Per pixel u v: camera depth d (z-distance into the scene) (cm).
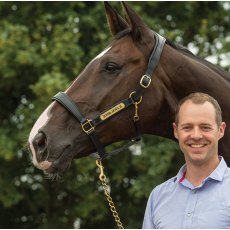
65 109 318
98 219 892
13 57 790
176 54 329
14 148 805
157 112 323
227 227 248
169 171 841
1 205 991
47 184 931
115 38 331
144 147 796
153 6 880
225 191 255
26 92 875
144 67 321
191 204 260
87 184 852
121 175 822
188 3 891
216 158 264
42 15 821
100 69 321
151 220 277
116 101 318
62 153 309
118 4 804
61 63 800
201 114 258
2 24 819
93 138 317
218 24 949
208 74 332
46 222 925
